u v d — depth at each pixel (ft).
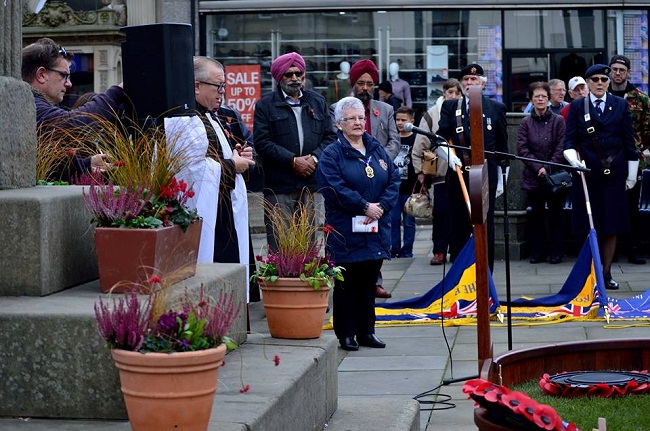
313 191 35.47
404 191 49.14
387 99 53.26
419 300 35.12
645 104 44.34
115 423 14.98
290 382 16.93
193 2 71.97
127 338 13.35
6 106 18.33
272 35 72.28
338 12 71.41
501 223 47.32
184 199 17.80
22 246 16.43
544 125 45.68
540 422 12.73
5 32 18.90
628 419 16.76
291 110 35.68
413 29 70.95
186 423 13.37
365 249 29.09
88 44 64.34
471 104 17.39
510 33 70.69
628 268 44.09
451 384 25.73
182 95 23.76
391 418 19.60
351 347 29.63
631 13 70.28
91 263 18.10
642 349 18.44
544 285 40.16
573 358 18.37
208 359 13.35
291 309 20.99
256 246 45.83
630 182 39.42
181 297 15.74
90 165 21.65
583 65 70.79
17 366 15.20
